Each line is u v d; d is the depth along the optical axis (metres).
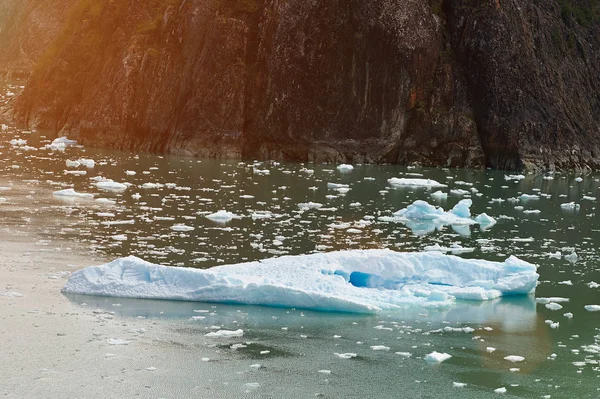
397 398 50.88
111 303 65.50
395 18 152.75
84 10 181.88
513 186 135.12
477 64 158.25
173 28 157.25
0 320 60.31
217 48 153.50
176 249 82.12
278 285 66.94
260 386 51.69
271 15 153.12
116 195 109.06
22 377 51.44
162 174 128.38
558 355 58.75
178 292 67.44
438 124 155.12
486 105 157.00
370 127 153.12
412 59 153.75
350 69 151.88
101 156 144.00
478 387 52.97
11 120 185.62
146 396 49.62
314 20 152.25
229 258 79.50
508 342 60.97
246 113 152.88
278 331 61.16
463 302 70.50
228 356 56.16
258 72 152.75
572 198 126.00
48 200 103.31
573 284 77.12
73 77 173.88
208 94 152.38
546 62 165.62
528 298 72.56
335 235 91.81
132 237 86.31
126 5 167.50
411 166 152.88
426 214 104.06
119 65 158.88
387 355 57.53
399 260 72.38
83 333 58.75
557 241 94.88
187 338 58.94
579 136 164.38
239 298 67.19
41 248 80.12
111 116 157.00
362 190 122.75
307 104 151.88
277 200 111.19
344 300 66.12
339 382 52.84
